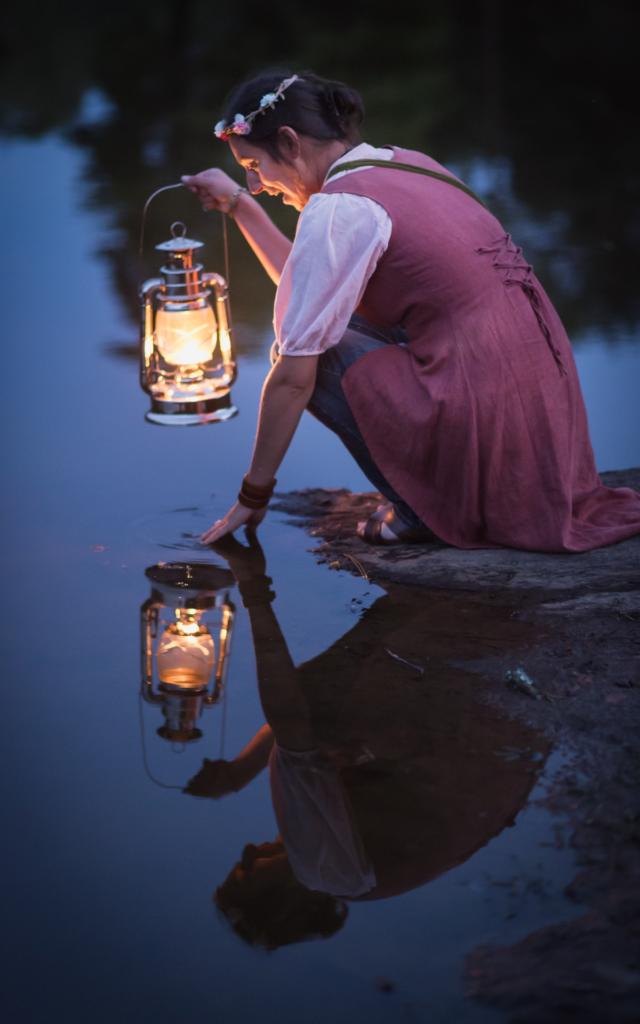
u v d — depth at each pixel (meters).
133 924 1.59
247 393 3.81
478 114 7.39
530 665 2.18
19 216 5.85
